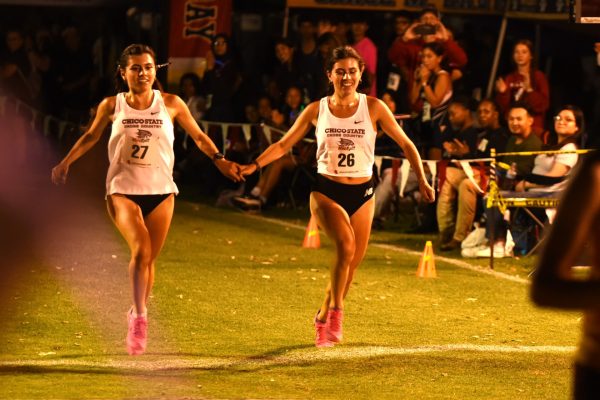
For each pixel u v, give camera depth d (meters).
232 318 13.85
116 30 30.59
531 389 10.74
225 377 10.92
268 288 15.85
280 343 12.55
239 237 20.55
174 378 10.80
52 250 18.66
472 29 25.70
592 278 5.57
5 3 29.81
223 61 25.36
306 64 24.02
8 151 29.11
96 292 15.27
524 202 17.91
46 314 13.80
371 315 14.22
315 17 26.16
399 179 21.66
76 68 29.69
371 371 11.32
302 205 24.58
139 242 11.55
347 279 12.46
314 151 23.80
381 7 25.16
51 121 29.59
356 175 12.16
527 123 18.95
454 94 22.39
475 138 20.00
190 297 15.07
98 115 11.93
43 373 10.86
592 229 5.67
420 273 17.09
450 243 19.45
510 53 25.52
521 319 14.19
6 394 9.95
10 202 23.98
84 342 12.38
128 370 11.12
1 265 17.22
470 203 19.23
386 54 25.62
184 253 18.72
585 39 26.14
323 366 11.49
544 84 21.45
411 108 22.20
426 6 24.84
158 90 12.30
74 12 32.81
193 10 27.12
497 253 18.61
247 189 24.77
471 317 14.25
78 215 22.56
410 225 22.39
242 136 24.88
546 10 24.44
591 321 5.84
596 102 25.81
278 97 24.66
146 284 12.03
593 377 5.82
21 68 29.52
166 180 11.86
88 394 10.02
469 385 10.84
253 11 29.97
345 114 12.23
